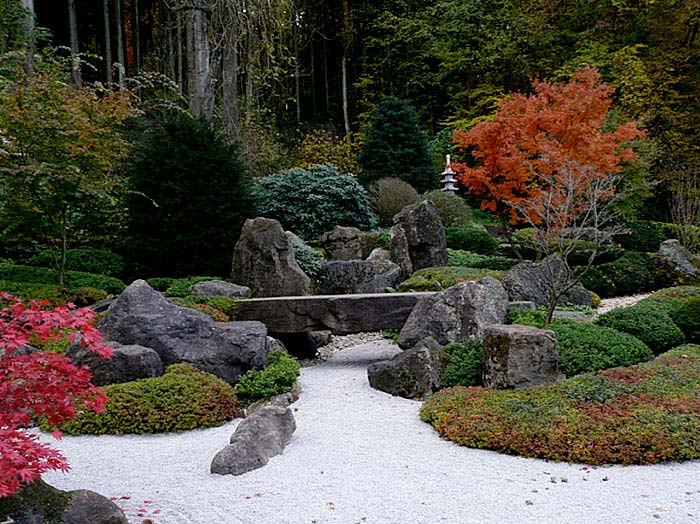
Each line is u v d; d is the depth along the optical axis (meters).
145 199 11.55
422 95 29.34
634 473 4.30
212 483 4.22
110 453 4.96
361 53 30.95
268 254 10.79
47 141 8.54
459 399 5.80
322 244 14.34
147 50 25.36
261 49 15.27
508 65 25.08
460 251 15.19
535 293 10.20
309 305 8.48
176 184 11.54
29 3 15.09
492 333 6.24
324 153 21.14
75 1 23.58
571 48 24.16
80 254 11.31
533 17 24.42
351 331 8.41
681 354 7.14
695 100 21.20
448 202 17.22
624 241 16.12
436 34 27.67
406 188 17.16
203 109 14.55
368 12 29.25
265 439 4.83
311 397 6.80
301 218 14.88
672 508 3.70
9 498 2.98
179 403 5.80
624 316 8.43
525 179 12.15
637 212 19.83
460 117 26.39
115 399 5.71
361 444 5.11
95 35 25.47
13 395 3.12
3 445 2.67
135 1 23.92
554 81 22.16
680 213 18.09
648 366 6.21
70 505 3.14
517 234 16.92
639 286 13.49
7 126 8.27
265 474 4.40
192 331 6.89
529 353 6.00
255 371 6.82
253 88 20.38
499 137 12.47
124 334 6.67
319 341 10.21
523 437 4.79
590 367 6.48
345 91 29.28
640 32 22.78
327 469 4.50
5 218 9.27
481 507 3.78
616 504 3.78
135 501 3.91
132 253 11.59
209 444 5.19
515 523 3.54
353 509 3.77
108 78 21.06
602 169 11.49
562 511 3.69
